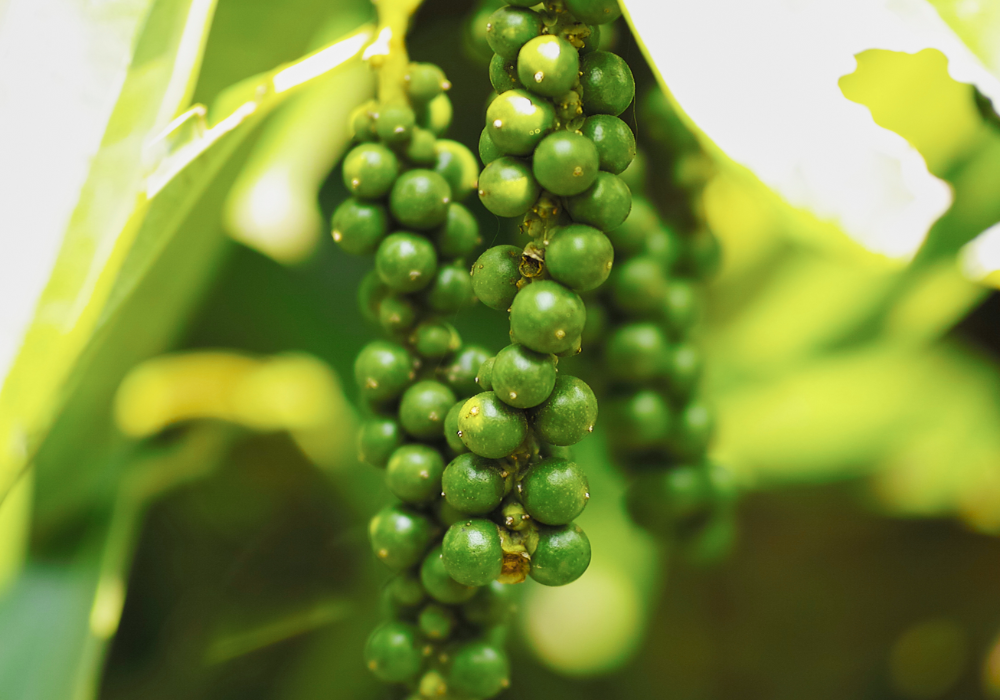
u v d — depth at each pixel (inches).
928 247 14.9
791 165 9.8
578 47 9.4
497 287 9.3
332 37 14.2
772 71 9.9
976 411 17.4
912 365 17.9
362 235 10.2
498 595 10.2
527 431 9.3
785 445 16.8
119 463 13.9
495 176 9.2
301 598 15.1
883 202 9.9
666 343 11.3
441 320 10.3
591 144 9.2
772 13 10.0
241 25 12.4
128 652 14.4
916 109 10.7
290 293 17.0
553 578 9.3
